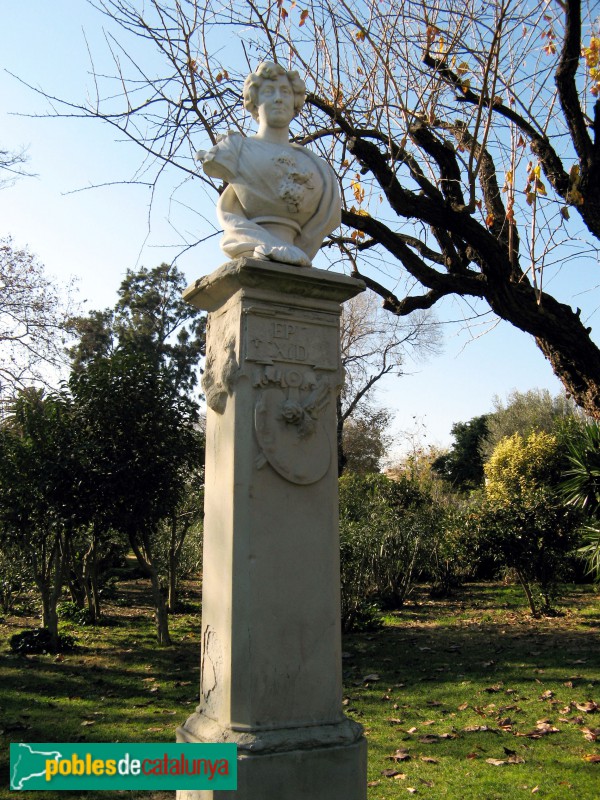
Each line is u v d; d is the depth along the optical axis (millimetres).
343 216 6078
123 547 12398
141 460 8992
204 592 3453
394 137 6266
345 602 10219
